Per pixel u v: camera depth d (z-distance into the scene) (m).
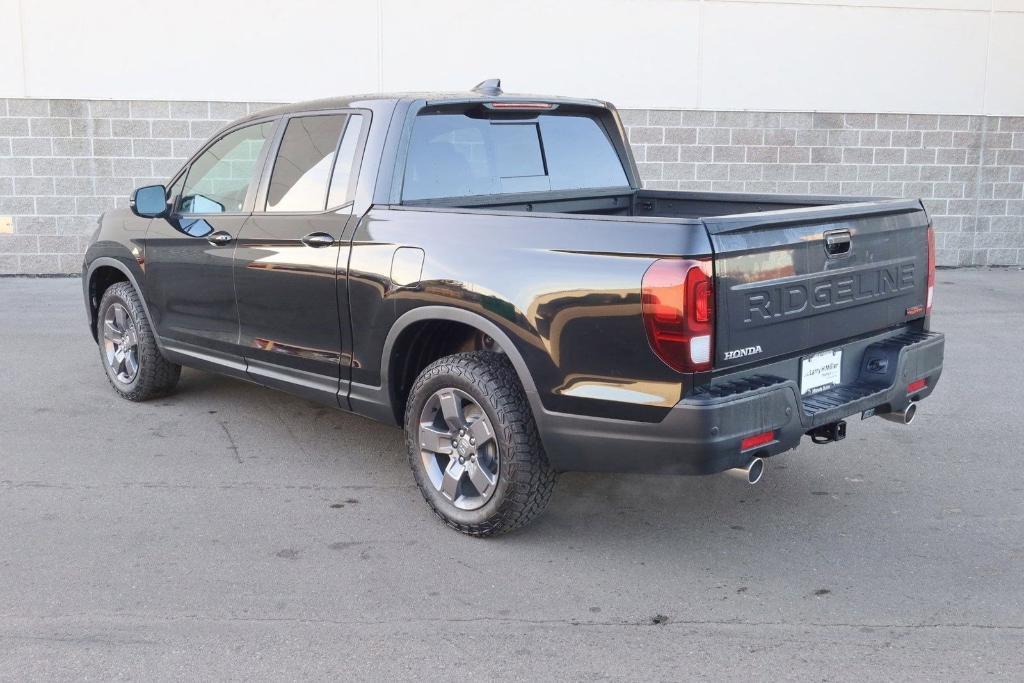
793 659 3.30
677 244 3.48
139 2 10.48
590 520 4.51
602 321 3.66
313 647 3.38
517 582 3.88
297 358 4.95
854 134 11.58
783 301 3.77
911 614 3.61
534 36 10.96
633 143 11.31
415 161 4.60
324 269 4.65
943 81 11.58
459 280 4.07
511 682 3.16
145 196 5.46
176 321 5.74
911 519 4.50
